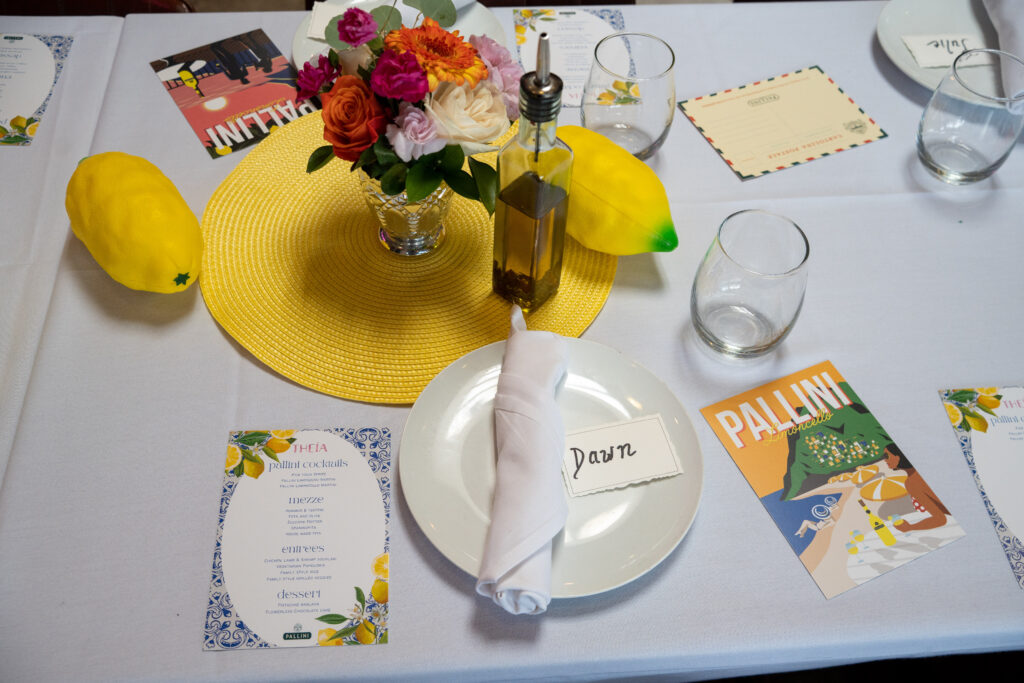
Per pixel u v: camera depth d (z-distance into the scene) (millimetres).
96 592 622
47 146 928
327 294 812
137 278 756
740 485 706
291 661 599
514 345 711
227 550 645
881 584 653
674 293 835
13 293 809
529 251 744
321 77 679
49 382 730
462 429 702
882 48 1079
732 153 962
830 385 770
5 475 677
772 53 1077
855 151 970
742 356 772
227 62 1013
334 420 725
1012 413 755
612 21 1095
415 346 778
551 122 637
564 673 615
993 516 693
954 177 935
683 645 617
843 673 916
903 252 876
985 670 901
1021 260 876
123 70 996
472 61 666
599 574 629
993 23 1061
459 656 605
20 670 586
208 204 872
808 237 883
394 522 666
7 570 628
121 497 670
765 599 642
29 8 1185
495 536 603
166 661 595
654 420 712
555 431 656
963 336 811
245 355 765
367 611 621
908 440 736
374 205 789
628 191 784
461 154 712
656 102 873
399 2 984
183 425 713
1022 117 874
